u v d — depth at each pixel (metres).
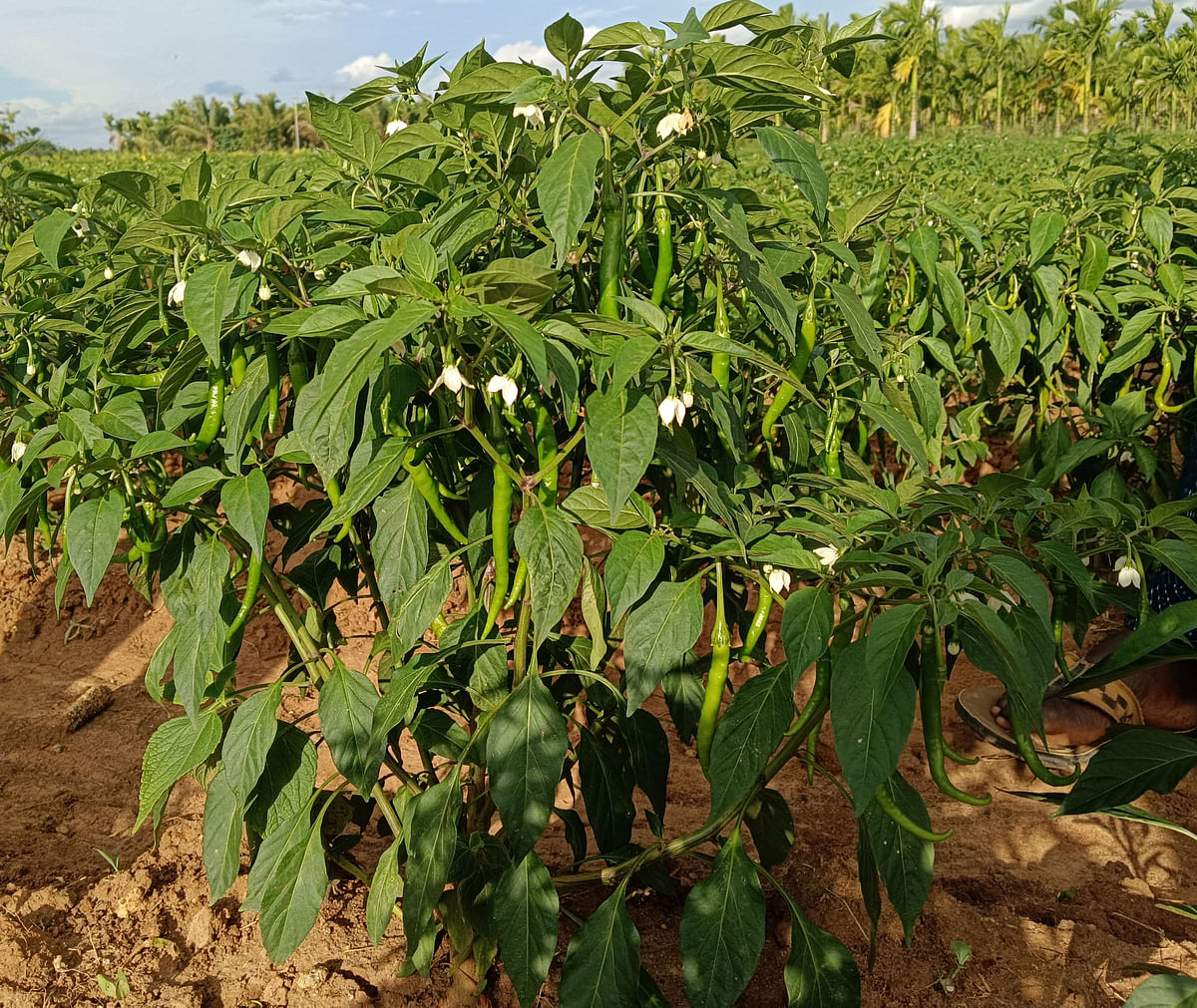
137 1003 2.69
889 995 2.70
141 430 2.26
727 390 2.27
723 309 2.25
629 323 1.85
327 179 2.79
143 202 2.23
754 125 2.21
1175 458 5.56
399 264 2.03
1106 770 1.71
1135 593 2.00
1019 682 1.55
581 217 1.78
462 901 2.49
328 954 2.86
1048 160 16.42
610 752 2.52
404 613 2.06
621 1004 2.13
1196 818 3.46
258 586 2.42
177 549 2.41
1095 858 3.25
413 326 1.62
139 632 5.03
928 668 1.82
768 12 2.06
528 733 2.05
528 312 1.84
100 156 38.75
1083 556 2.09
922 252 3.55
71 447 2.12
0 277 2.70
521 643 2.18
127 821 3.58
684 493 2.21
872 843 2.09
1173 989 1.49
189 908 3.03
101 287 2.84
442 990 2.72
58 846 3.41
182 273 2.19
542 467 2.08
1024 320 4.04
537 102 2.00
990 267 4.41
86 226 2.89
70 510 2.15
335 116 2.27
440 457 2.26
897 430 2.49
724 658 2.07
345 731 2.31
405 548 2.04
